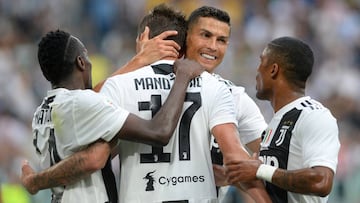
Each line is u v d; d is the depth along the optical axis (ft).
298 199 58.70
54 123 57.62
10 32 187.32
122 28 194.39
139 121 56.34
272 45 60.90
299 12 196.34
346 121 161.79
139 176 57.72
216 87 59.26
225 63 168.66
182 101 57.36
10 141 129.39
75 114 56.70
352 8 200.03
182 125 58.03
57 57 58.23
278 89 60.49
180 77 58.29
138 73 58.75
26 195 109.60
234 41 183.42
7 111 147.74
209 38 64.18
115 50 183.11
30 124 152.56
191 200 57.47
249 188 57.93
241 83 167.12
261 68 61.31
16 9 198.80
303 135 58.08
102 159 56.49
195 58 64.34
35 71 172.55
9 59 171.63
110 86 58.39
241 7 196.03
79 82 59.00
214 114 58.49
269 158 59.57
